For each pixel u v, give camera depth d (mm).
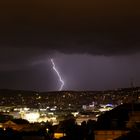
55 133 94250
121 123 58906
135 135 41688
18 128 124562
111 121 60125
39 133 84625
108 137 57938
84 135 74312
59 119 177750
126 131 56031
